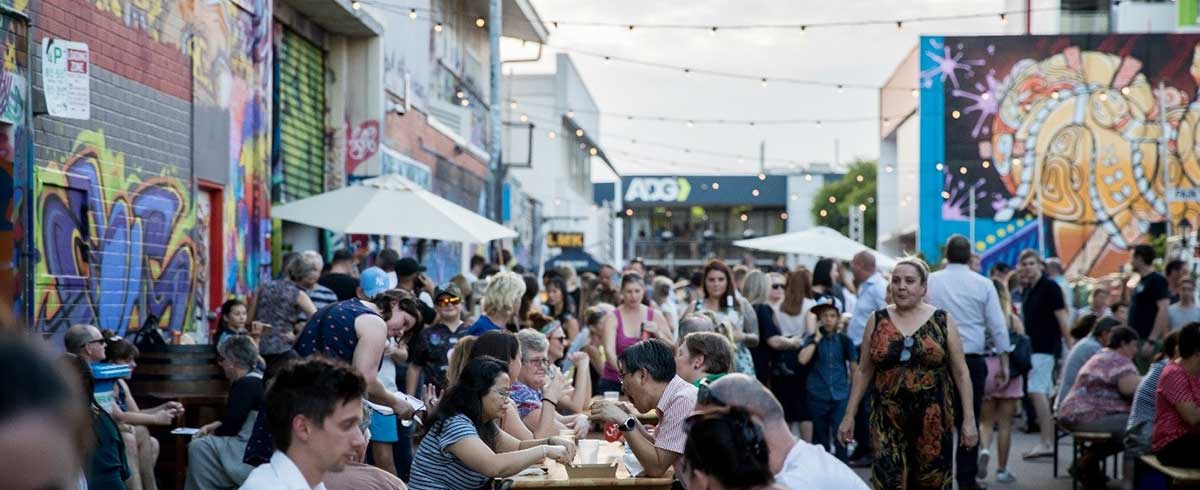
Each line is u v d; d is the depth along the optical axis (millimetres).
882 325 8461
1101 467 12664
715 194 81062
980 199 49906
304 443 3895
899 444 8430
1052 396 15531
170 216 12180
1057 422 11602
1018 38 49719
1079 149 49406
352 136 19328
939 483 8383
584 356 9500
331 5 17250
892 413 8422
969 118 49938
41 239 9664
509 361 7855
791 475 4844
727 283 12242
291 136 17562
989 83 49844
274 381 3963
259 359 8773
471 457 6430
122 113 11109
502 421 7617
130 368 8602
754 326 12414
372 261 18953
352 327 6980
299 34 17844
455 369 8133
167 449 9867
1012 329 12859
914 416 8383
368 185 14766
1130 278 19875
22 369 1511
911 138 55094
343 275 11828
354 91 19328
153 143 11789
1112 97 49188
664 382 6586
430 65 24766
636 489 6449
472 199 29031
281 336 10633
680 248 83312
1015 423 17062
